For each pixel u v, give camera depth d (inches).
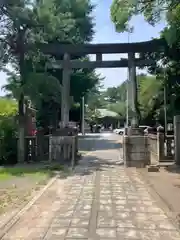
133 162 516.1
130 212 255.3
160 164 522.9
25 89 553.9
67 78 588.1
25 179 403.5
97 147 913.5
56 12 616.7
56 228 219.5
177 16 470.3
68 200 295.7
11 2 528.4
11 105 695.1
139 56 601.3
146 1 472.4
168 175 426.6
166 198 301.3
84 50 584.4
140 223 227.9
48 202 288.8
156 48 575.8
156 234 206.1
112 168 497.0
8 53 565.3
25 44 570.3
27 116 652.7
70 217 243.4
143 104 1091.3
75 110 1797.5
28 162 564.4
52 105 914.1
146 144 518.3
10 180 396.8
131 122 565.9
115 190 337.4
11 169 483.5
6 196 312.7
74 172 458.3
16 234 209.8
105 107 2888.8
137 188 346.6
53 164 534.6
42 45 581.6
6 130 573.3
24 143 570.6
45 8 554.3
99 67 588.4
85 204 281.0
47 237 203.2
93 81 1026.1
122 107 2422.5
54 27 572.1
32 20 551.2
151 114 1127.6
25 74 569.9
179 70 618.8
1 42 559.2
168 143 559.8
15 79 571.2
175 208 266.5
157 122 1160.8
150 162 521.7
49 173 446.9
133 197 305.6
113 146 952.9
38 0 557.3
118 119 2620.6
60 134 579.5
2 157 568.1
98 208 267.7
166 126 808.9
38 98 581.3
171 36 501.7
